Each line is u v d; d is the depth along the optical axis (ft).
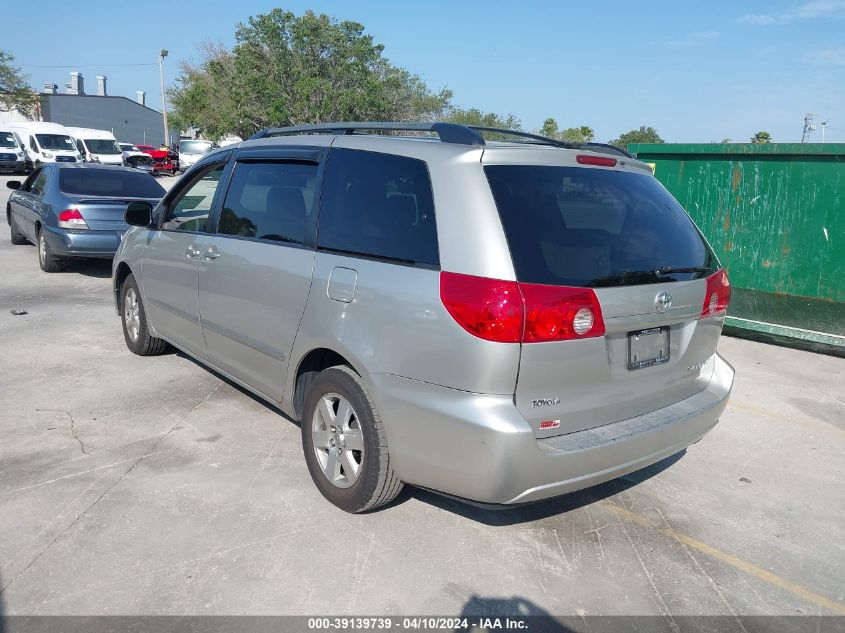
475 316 9.36
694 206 25.45
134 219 17.76
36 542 10.68
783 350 23.38
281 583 9.96
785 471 14.44
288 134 14.42
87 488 12.36
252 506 11.97
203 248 15.17
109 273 33.37
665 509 12.71
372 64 116.88
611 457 10.14
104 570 10.08
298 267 12.23
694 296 11.25
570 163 10.93
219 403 16.55
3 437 14.34
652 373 11.00
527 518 12.12
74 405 16.21
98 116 237.66
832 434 16.42
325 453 12.21
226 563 10.36
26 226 36.40
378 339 10.57
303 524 11.48
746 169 24.14
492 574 10.44
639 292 10.30
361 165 11.82
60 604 9.35
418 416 10.09
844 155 21.98
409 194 10.75
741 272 24.61
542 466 9.51
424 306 9.95
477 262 9.57
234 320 14.19
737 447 15.57
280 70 102.17
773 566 11.06
